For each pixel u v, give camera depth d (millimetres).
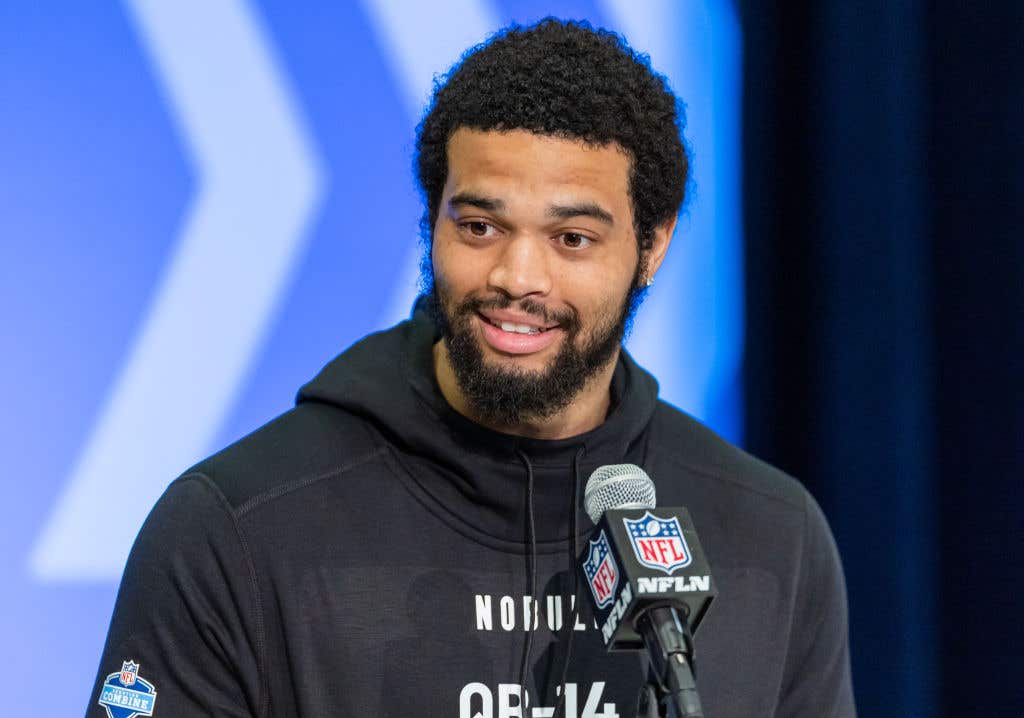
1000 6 9203
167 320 8594
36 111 8375
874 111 9578
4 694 8141
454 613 4734
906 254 9500
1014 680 9055
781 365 9898
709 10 9828
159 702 4500
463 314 4555
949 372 9398
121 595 4723
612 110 4477
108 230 8500
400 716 4594
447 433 4848
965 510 9297
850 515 9664
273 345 8820
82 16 8492
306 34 8961
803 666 5414
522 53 4547
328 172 8984
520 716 4668
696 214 9758
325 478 4844
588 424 5008
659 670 3822
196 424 8625
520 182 4367
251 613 4598
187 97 8695
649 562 3973
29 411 8281
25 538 8234
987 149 9250
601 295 4543
